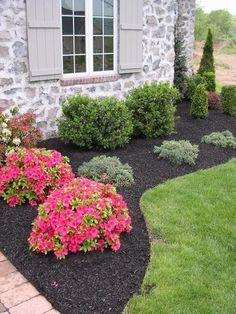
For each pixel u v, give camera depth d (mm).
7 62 5176
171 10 7285
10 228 3314
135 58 6750
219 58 20266
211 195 4094
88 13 5949
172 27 7414
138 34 6660
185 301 2504
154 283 2674
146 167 4820
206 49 9945
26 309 2430
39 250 2910
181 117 7512
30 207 3662
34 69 5402
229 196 4094
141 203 3859
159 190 4160
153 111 5809
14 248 3055
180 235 3281
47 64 5535
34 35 5285
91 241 2896
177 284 2660
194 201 3934
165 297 2531
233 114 7758
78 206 2885
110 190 3205
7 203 3719
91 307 2461
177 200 3945
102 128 5180
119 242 3018
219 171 4820
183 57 9039
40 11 5273
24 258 2934
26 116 4633
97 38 6234
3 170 3678
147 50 7055
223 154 5559
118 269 2824
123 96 6809
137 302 2488
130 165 4840
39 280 2697
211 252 3049
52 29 5461
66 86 5898
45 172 3666
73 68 6066
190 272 2789
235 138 6098
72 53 5980
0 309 2424
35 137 4438
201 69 10086
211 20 25344
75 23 5879
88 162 4672
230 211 3742
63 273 2766
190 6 10008
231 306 2471
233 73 16125
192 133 6461
